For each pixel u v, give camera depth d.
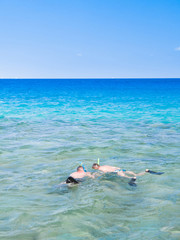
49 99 36.38
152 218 5.11
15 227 4.80
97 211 5.41
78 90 62.44
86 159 9.27
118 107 26.30
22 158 9.34
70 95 44.81
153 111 23.16
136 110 23.89
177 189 6.62
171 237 4.43
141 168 8.30
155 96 41.50
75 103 30.44
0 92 54.38
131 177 7.48
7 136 12.94
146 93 49.38
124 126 15.95
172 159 9.24
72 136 13.04
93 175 7.52
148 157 9.51
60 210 5.45
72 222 4.97
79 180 7.15
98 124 16.69
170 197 6.12
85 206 5.63
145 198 6.07
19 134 13.47
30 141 11.92
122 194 6.31
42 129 14.94
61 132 14.05
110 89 66.69
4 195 6.23
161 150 10.43
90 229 4.72
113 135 13.28
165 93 48.91
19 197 6.12
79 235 4.53
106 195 6.23
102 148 10.70
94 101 33.12
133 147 10.88
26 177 7.48
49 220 5.04
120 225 4.86
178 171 7.99
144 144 11.38
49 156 9.60
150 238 4.40
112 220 5.04
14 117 19.58
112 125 16.31
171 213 5.31
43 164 8.70
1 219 5.09
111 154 9.90
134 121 17.88
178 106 26.95
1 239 4.39
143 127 15.56
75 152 10.15
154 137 12.78
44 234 4.55
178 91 55.34
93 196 6.18
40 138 12.53
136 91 56.75
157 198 6.06
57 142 11.75
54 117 19.72
